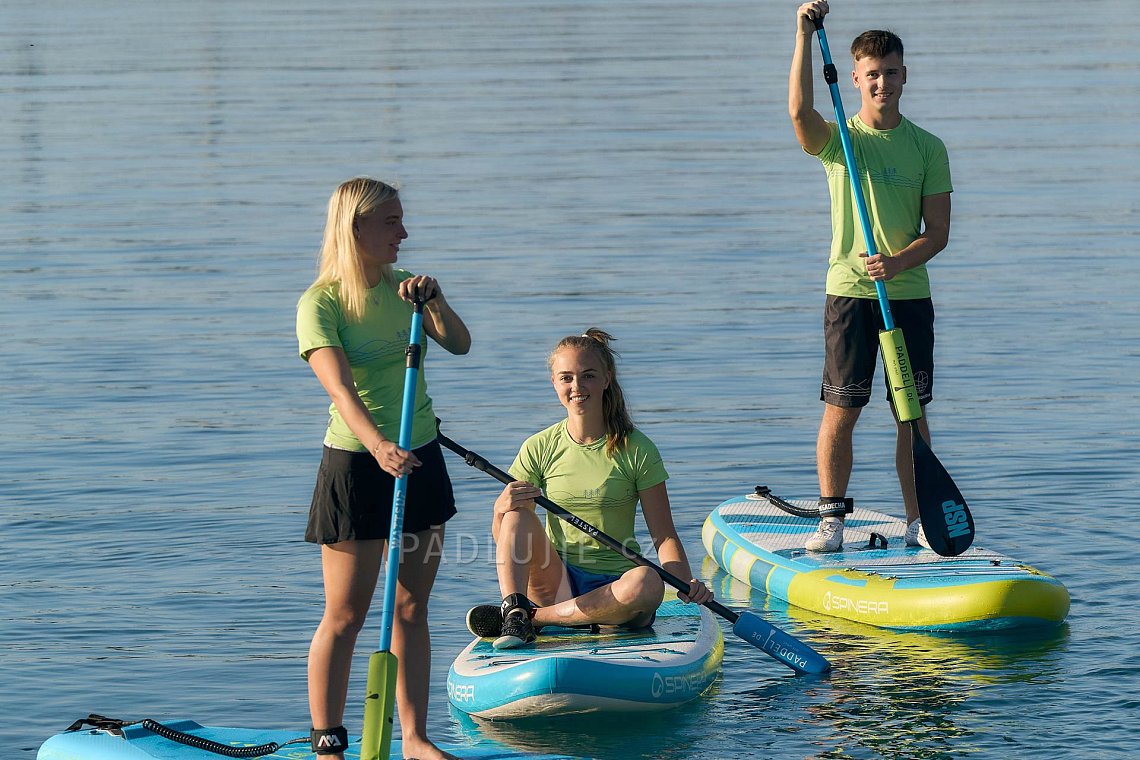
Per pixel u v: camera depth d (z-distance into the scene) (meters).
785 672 24.31
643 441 25.02
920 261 28.39
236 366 46.50
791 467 36.62
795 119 28.72
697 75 128.62
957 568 27.78
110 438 38.94
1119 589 27.67
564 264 61.28
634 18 189.75
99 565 29.31
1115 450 37.06
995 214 71.75
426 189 79.00
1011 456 36.69
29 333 50.66
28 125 102.69
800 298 55.50
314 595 27.72
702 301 54.97
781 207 73.88
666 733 21.69
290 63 141.00
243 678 23.80
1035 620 25.84
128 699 22.91
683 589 23.94
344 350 18.38
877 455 37.81
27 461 36.81
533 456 25.28
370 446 17.64
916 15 190.50
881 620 26.72
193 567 29.25
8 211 73.88
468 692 22.64
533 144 93.88
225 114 107.75
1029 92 116.75
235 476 35.66
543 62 139.62
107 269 61.09
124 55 148.50
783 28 172.75
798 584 28.33
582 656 22.81
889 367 28.06
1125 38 161.38
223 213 73.19
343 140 95.62
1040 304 53.94
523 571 24.03
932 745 20.92
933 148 28.69
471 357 46.94
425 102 112.88
